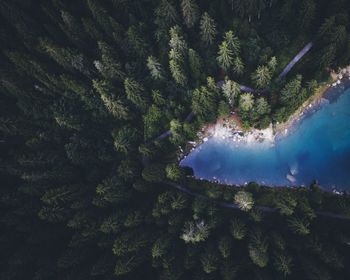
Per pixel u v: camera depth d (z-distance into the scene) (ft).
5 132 223.71
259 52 200.64
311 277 174.19
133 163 210.18
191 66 203.62
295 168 215.72
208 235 191.42
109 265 193.36
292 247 186.80
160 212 195.62
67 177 213.05
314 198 197.26
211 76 212.64
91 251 205.87
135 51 214.69
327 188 210.79
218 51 204.74
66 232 213.05
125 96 215.72
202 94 197.26
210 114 214.90
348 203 205.26
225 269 179.11
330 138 217.97
